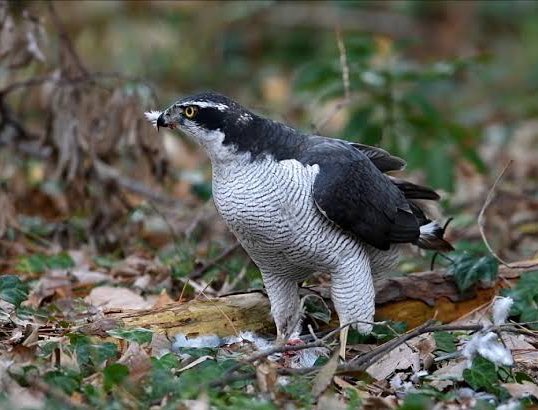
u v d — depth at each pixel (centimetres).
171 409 768
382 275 1084
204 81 2391
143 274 1241
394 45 1777
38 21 1380
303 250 968
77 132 1360
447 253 1202
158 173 1360
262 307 1055
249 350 960
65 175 1395
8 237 1348
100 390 801
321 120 1617
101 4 2311
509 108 2220
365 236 989
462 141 1569
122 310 1046
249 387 835
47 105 1388
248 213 947
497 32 2648
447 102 2311
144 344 923
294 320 982
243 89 2395
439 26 2619
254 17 2534
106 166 1382
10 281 1003
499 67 2370
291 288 1027
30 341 893
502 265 1120
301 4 2575
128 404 789
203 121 941
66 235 1399
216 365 860
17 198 1484
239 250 1246
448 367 925
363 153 1043
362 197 979
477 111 2231
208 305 1045
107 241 1387
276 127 964
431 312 1088
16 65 1371
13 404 762
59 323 988
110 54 2316
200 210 1403
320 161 961
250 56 2522
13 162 1486
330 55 2069
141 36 2341
